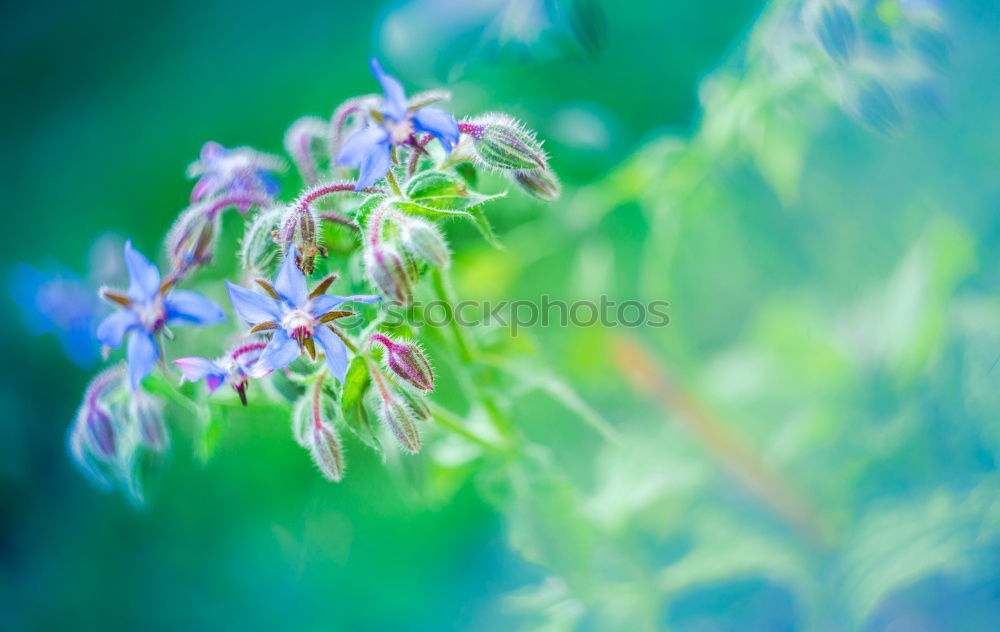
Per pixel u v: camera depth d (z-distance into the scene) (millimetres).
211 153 364
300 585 479
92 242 551
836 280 454
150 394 365
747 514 427
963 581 406
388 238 329
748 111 414
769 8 413
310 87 549
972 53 425
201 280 406
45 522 521
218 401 367
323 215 342
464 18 432
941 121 417
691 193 442
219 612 482
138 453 365
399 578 475
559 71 482
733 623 436
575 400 378
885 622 409
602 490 431
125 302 340
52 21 612
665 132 484
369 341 342
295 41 565
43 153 584
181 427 410
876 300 441
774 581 435
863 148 439
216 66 571
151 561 494
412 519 475
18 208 573
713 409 444
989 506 400
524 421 460
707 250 463
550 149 461
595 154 462
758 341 456
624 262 468
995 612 403
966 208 429
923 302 409
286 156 537
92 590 497
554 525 386
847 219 449
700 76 488
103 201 563
